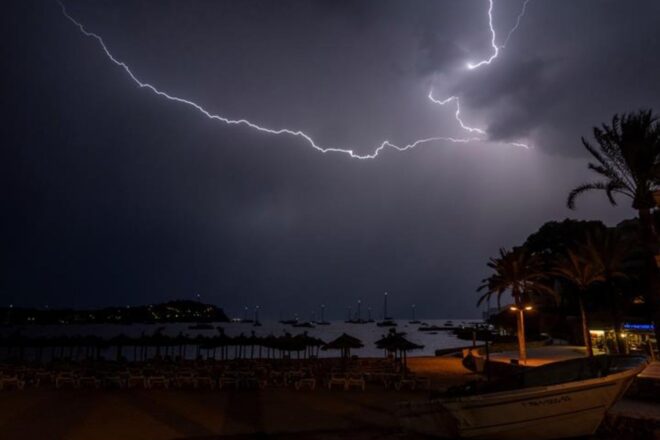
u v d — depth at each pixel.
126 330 162.75
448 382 24.88
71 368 28.05
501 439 13.85
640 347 31.92
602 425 14.13
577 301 42.34
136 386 23.73
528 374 14.47
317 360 35.19
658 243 17.30
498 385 14.63
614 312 26.06
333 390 22.16
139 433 13.97
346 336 29.19
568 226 52.72
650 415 14.06
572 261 27.45
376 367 28.44
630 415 14.08
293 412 17.05
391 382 22.86
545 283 50.56
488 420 13.68
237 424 15.14
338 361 34.25
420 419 14.45
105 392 21.83
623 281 35.62
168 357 36.31
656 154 17.33
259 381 23.03
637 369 13.13
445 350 45.12
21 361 34.59
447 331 163.38
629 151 17.61
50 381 25.64
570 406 13.19
